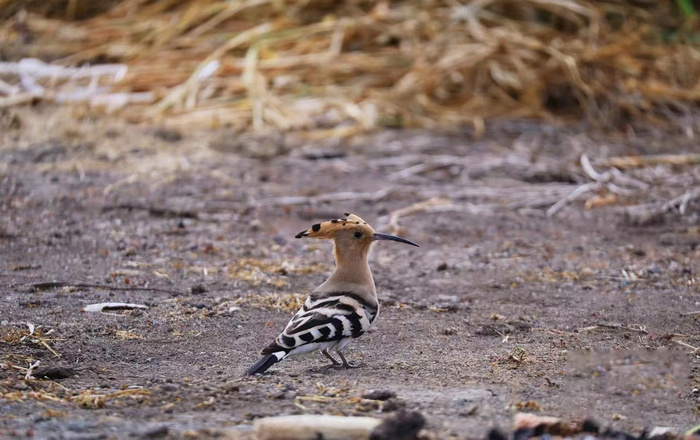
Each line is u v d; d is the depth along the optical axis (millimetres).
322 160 17828
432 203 15359
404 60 21953
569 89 21203
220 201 15094
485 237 13820
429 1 23391
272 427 6684
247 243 13234
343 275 8930
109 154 17375
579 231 14141
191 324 10016
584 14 23172
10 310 10195
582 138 19359
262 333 9828
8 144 17672
